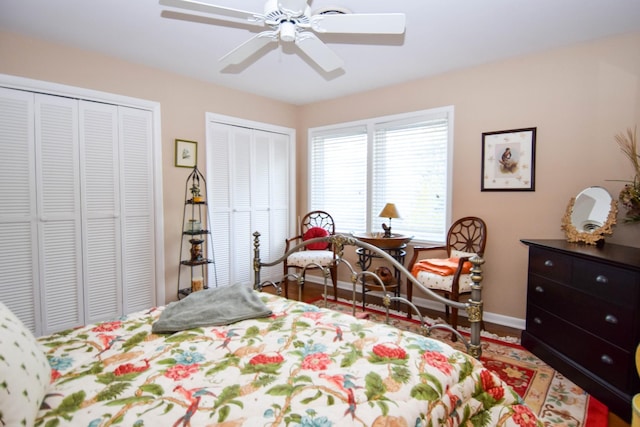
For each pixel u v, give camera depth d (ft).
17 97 8.23
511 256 9.87
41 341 4.63
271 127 14.01
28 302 8.58
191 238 11.57
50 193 8.79
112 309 9.95
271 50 9.07
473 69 10.29
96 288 9.64
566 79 8.84
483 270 10.34
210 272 12.22
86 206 9.36
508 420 3.99
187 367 3.95
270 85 12.16
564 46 8.81
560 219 9.07
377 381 3.63
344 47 8.88
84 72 9.12
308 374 3.78
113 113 9.75
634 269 5.67
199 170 11.73
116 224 9.94
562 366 7.21
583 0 6.65
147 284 10.62
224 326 5.20
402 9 6.98
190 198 11.50
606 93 8.34
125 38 8.45
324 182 14.53
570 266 7.11
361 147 13.26
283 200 14.78
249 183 13.39
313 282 15.07
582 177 8.72
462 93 10.54
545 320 7.84
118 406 3.18
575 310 6.97
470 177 10.53
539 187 9.36
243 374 3.81
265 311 5.58
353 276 7.36
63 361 4.08
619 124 8.21
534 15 7.24
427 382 3.66
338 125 13.78
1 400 2.56
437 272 9.41
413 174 11.92
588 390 6.53
